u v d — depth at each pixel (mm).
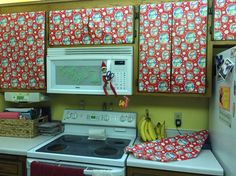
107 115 2029
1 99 2201
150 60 1729
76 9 1884
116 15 1790
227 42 1596
